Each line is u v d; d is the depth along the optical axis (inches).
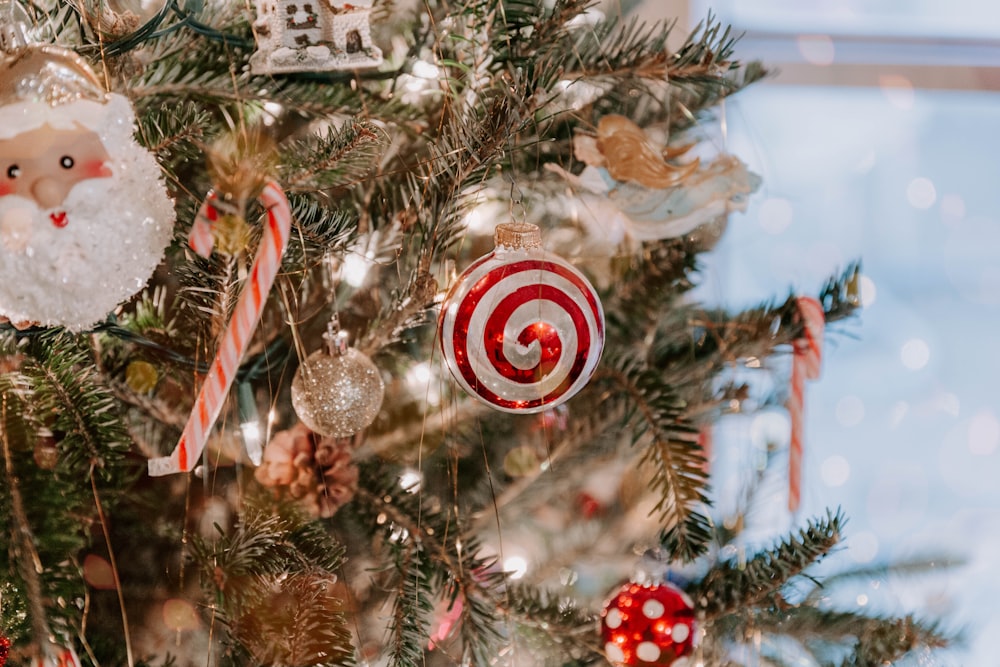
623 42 32.5
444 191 30.5
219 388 28.0
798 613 34.4
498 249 29.3
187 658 33.8
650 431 32.9
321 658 30.3
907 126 51.4
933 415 53.0
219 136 30.5
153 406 32.6
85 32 29.6
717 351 34.3
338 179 30.3
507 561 36.1
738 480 40.3
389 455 34.5
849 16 48.9
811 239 52.1
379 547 33.8
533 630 33.1
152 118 29.5
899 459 53.3
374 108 31.4
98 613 32.9
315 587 30.7
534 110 29.3
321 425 30.0
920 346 50.9
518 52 31.3
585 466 36.9
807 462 49.1
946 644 33.7
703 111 35.2
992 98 50.9
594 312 29.2
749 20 48.9
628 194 32.4
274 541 30.9
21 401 30.7
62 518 30.8
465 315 28.8
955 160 51.8
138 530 33.5
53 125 26.0
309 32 29.2
